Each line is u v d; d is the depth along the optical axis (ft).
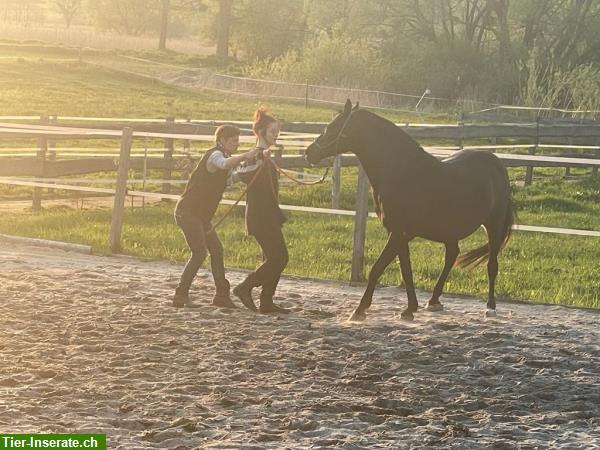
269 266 35.68
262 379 27.35
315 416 24.17
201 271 44.14
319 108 143.95
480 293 42.60
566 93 141.59
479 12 182.19
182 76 167.43
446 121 132.05
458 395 27.07
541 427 24.45
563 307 40.55
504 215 38.52
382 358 30.42
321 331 33.42
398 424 23.91
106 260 45.80
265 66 174.91
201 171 35.91
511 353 31.89
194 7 265.54
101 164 65.36
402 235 36.01
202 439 22.02
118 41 250.98
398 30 183.32
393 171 35.76
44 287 37.68
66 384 25.71
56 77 143.64
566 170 90.84
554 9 182.50
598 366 30.71
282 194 71.82
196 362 28.55
